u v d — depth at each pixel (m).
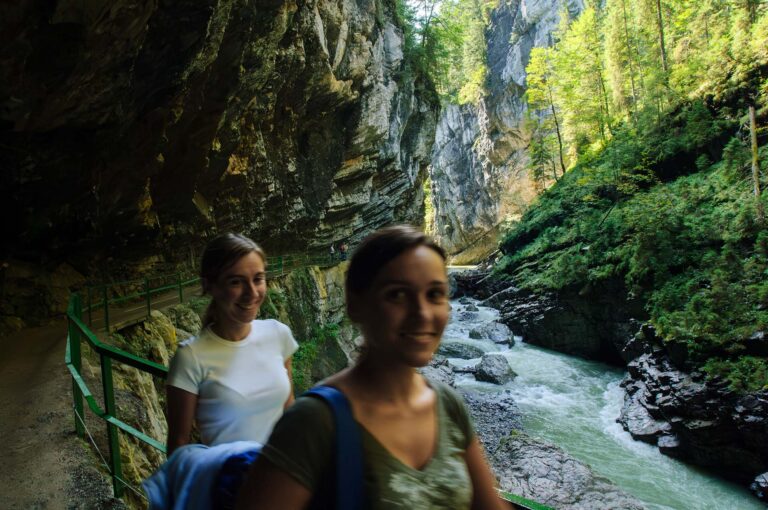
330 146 24.64
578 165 39.22
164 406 7.84
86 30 6.07
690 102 26.42
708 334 13.61
